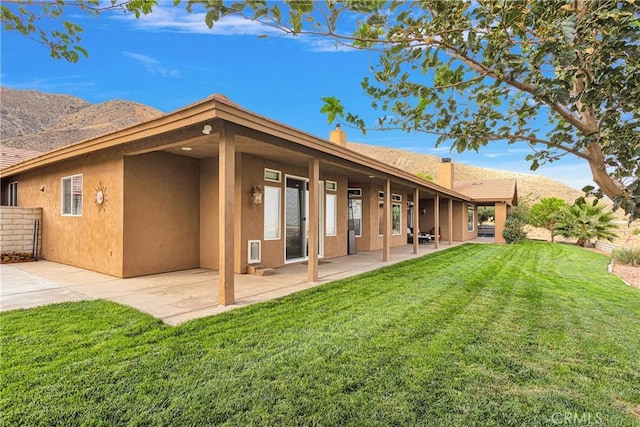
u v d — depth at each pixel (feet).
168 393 8.06
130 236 22.08
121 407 7.50
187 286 19.56
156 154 23.63
